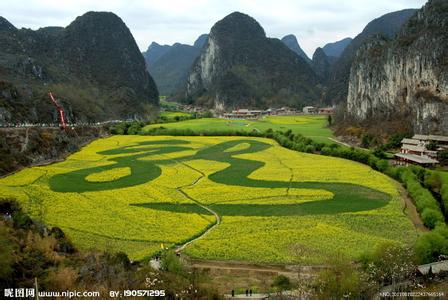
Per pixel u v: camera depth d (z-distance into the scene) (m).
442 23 160.50
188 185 98.12
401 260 52.34
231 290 50.88
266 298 47.84
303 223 72.50
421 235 61.69
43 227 62.28
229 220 74.12
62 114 176.38
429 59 152.25
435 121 139.75
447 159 117.25
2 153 115.12
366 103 196.38
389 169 108.44
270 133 175.88
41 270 45.91
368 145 154.12
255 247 62.84
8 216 63.50
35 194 89.06
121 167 117.12
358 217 75.62
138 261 57.09
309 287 48.41
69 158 131.12
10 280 42.22
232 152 141.75
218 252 61.34
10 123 149.00
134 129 188.62
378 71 190.00
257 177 105.38
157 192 91.75
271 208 81.00
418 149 123.38
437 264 54.00
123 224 72.06
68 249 57.25
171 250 60.19
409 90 164.62
